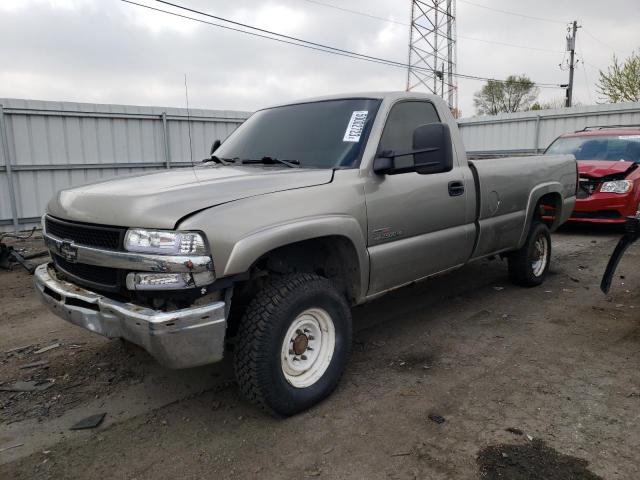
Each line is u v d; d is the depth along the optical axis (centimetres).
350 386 360
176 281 266
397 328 471
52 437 304
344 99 416
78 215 306
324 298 326
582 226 1012
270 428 309
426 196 403
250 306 303
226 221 279
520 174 523
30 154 1108
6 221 1095
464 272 663
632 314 500
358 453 282
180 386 365
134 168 1263
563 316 496
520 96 6178
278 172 338
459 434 297
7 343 454
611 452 277
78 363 405
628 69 3572
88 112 1170
